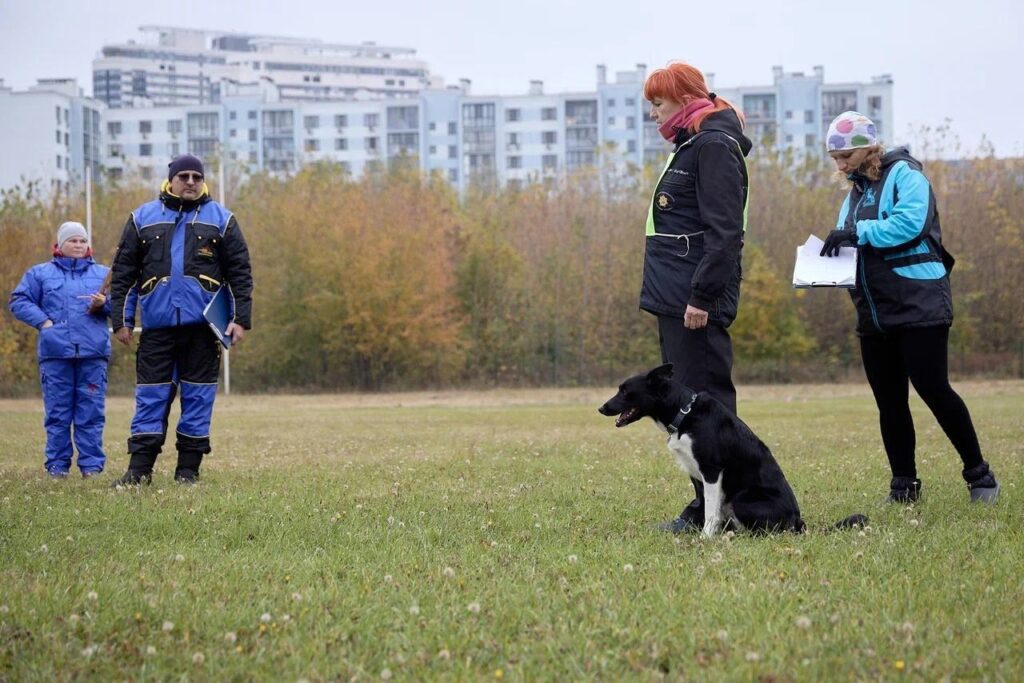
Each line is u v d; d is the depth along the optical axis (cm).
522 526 774
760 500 718
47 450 1184
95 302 1164
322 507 868
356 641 480
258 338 5503
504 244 5916
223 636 485
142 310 1047
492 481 1052
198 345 1067
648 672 427
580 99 12206
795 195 6234
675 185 750
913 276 828
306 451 1466
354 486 1013
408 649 469
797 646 454
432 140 12531
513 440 1642
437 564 630
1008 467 1092
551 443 1555
